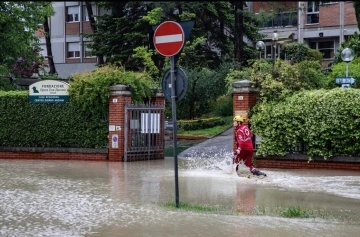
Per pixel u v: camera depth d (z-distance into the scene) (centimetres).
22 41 3122
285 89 2081
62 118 2492
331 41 4797
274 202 1273
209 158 2420
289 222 1045
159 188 1500
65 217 1098
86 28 4741
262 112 2062
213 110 3653
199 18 3628
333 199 1320
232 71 3238
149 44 3644
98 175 1820
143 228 995
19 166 2145
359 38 3350
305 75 2248
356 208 1202
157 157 2480
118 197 1344
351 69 2667
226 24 3794
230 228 992
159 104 2516
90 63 4781
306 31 4747
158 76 3503
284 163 2044
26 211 1159
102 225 1022
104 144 2425
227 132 3173
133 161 2364
